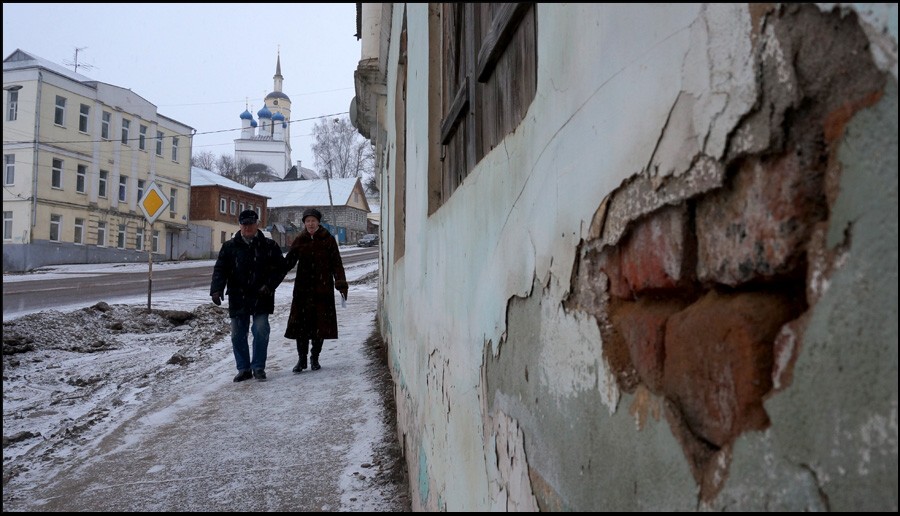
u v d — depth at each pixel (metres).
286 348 7.56
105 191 36.94
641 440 0.86
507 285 1.55
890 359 0.48
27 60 33.41
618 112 0.95
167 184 41.69
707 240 0.76
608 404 0.97
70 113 34.50
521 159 1.46
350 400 5.13
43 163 32.97
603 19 1.00
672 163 0.80
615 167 0.95
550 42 1.27
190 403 5.25
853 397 0.52
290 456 3.98
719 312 0.71
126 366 6.90
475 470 1.83
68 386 6.05
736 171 0.70
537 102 1.35
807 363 0.58
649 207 0.86
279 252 6.15
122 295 15.84
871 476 0.50
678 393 0.79
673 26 0.79
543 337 1.28
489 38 1.96
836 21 0.55
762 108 0.63
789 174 0.61
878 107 0.51
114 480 3.68
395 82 5.43
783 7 0.61
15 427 4.70
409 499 3.29
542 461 1.25
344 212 60.28
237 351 5.95
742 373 0.66
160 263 37.28
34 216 32.56
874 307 0.50
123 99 37.78
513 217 1.52
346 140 77.25
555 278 1.22
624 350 0.96
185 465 3.88
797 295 0.64
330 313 6.27
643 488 0.85
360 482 3.54
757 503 0.63
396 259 5.17
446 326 2.40
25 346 7.52
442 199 3.08
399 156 5.23
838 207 0.55
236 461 3.92
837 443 0.53
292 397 5.30
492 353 1.69
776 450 0.61
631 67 0.90
